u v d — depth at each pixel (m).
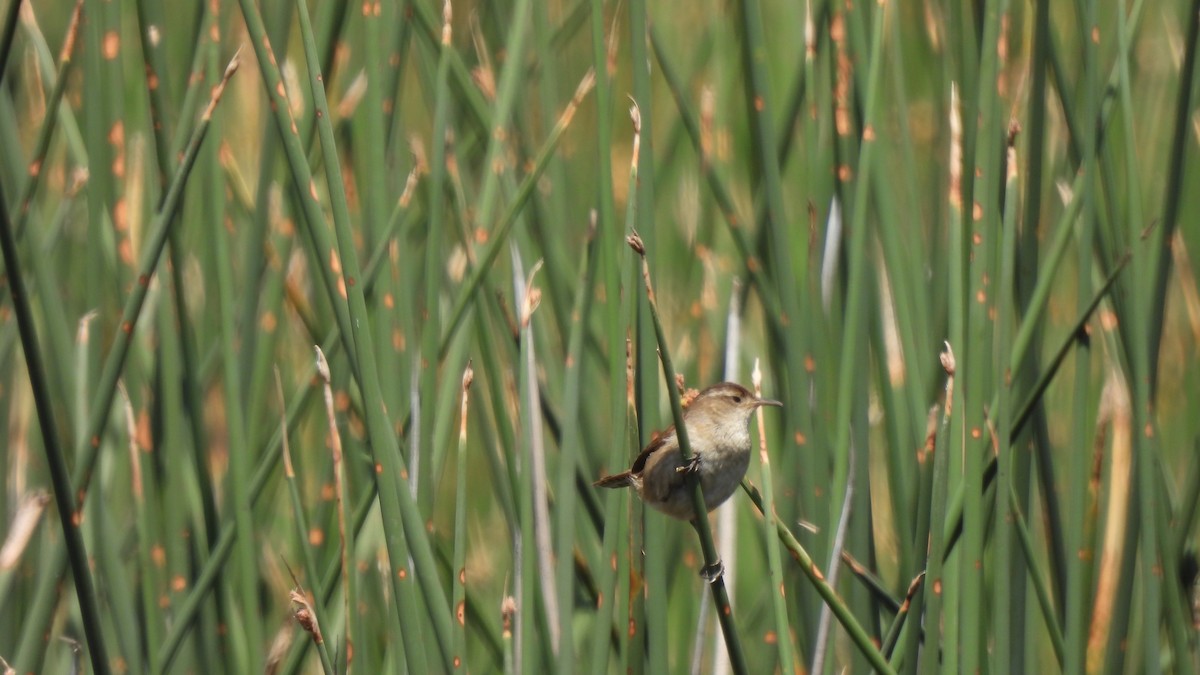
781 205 8.73
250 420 9.09
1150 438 8.05
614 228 8.23
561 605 8.05
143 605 8.87
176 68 11.76
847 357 8.44
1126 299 8.23
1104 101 8.89
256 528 10.19
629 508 8.30
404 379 8.82
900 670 7.78
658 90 14.49
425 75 9.91
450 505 12.46
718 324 11.16
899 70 9.47
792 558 9.37
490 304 9.58
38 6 11.72
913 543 8.66
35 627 8.11
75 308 10.38
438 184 8.34
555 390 9.71
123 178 8.91
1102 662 8.76
